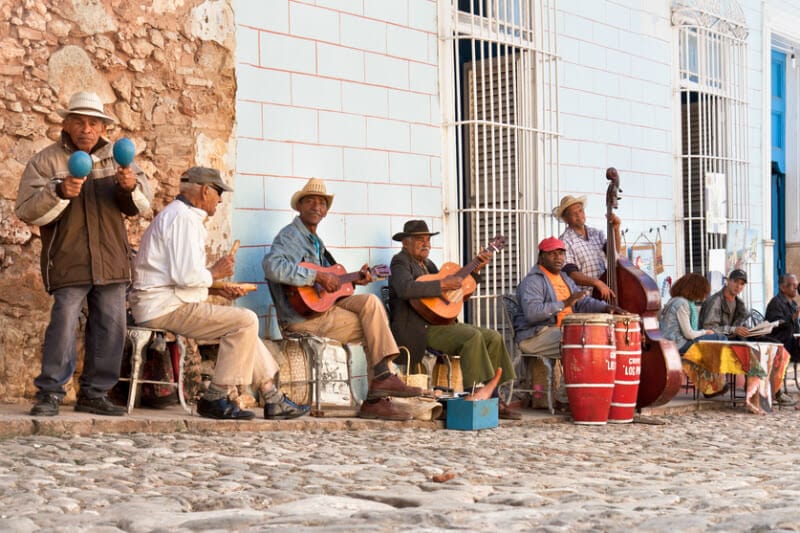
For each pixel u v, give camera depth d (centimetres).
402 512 346
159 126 750
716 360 1003
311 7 851
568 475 487
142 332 653
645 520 335
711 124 1309
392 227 912
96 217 623
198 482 426
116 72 730
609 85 1155
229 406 655
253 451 538
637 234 1192
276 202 821
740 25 1347
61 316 609
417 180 937
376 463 513
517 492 410
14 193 684
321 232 852
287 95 832
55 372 607
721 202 1298
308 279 741
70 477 426
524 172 1029
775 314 1180
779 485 451
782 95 1591
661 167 1230
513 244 1048
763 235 1429
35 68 692
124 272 632
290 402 701
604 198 1142
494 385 785
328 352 808
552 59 1055
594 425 806
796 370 1227
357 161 884
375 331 738
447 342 803
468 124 1029
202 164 770
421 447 599
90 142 623
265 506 377
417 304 802
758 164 1427
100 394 636
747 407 986
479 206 1068
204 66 770
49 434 576
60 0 702
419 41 944
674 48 1256
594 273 935
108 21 722
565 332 814
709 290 1052
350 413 737
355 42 885
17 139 688
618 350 828
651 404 873
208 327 655
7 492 384
